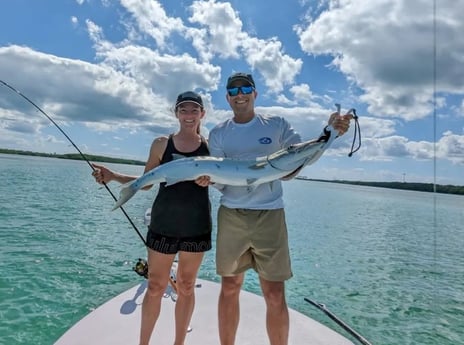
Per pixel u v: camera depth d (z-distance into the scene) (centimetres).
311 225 1742
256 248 271
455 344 533
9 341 423
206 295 416
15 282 614
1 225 1083
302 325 355
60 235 1016
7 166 4209
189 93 289
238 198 275
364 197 5203
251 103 283
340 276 881
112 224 1271
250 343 317
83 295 584
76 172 4747
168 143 297
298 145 261
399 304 697
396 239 1494
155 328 336
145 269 434
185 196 279
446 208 3819
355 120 252
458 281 882
